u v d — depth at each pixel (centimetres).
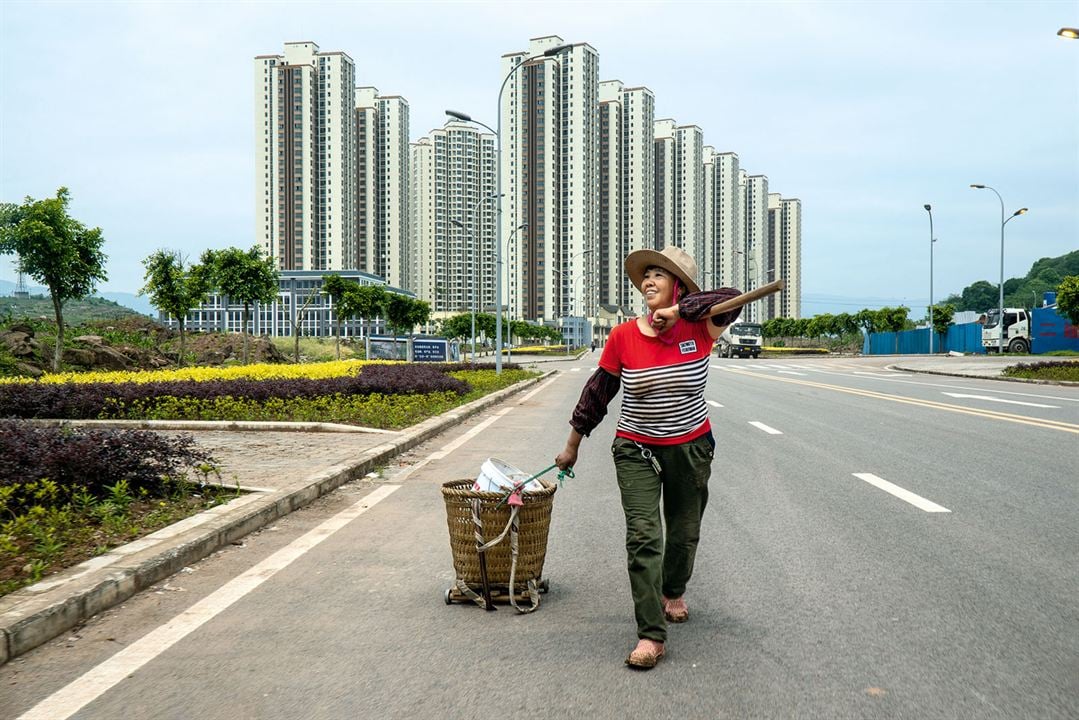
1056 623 364
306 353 5341
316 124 10356
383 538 543
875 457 884
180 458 707
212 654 337
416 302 5266
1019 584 423
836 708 280
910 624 364
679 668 318
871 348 7275
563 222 10138
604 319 11362
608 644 346
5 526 501
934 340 6053
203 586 434
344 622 377
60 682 309
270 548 516
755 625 366
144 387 1340
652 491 340
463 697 292
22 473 556
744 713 277
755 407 1536
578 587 432
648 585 325
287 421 1170
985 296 13400
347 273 9844
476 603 402
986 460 848
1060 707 280
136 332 4294
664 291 341
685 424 342
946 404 1550
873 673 310
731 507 629
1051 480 730
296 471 748
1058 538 520
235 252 3139
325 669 320
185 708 286
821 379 2656
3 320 2708
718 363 4462
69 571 418
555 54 2625
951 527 553
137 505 599
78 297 2184
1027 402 1584
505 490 394
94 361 2630
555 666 321
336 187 10331
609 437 1114
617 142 11050
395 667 321
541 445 1036
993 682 301
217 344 4309
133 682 309
